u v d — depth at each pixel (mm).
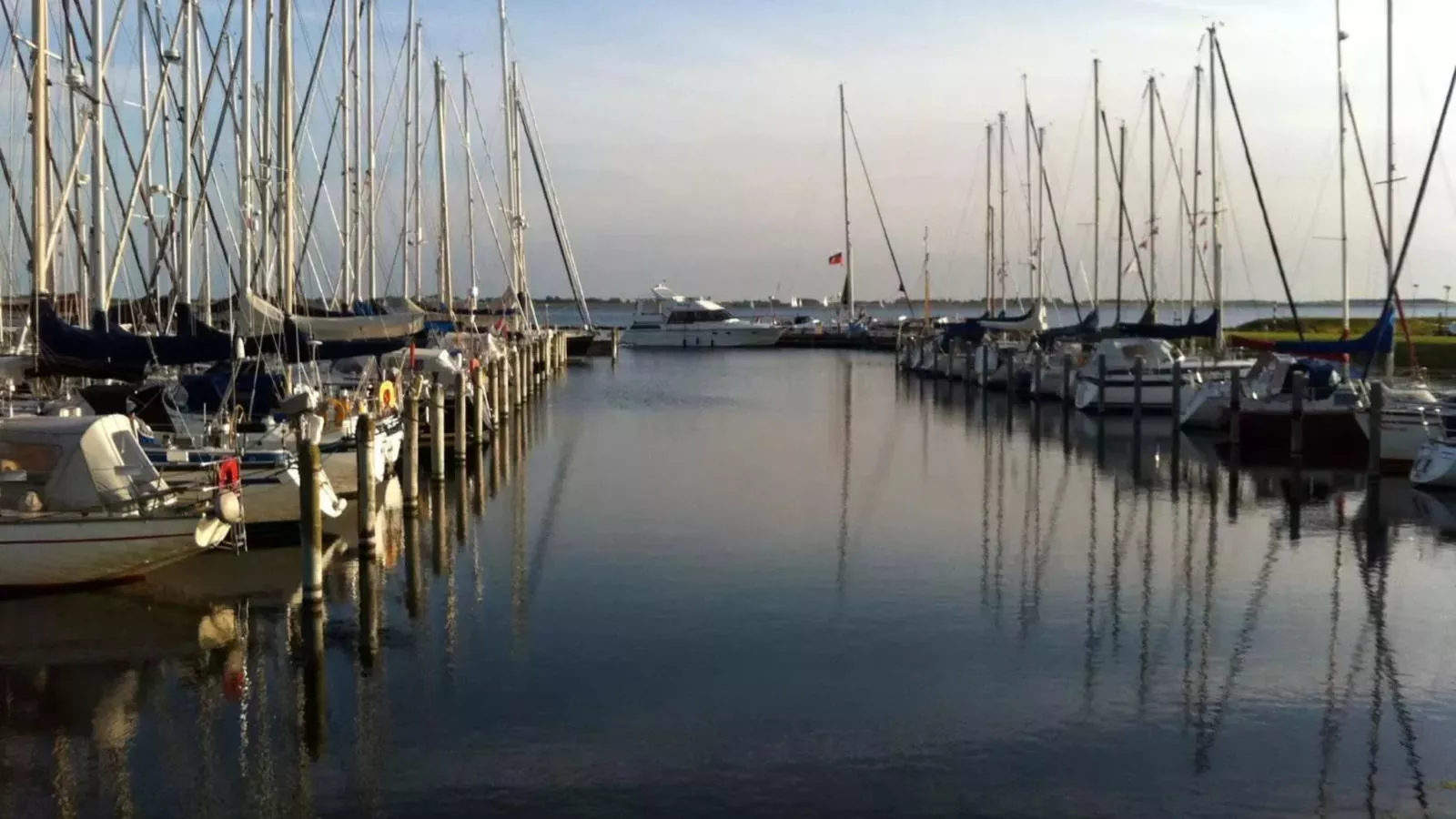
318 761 11359
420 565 18578
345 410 23281
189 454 19031
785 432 37000
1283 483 26422
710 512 23016
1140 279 53750
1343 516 22500
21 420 16594
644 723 12188
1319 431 30688
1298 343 31922
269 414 21000
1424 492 24953
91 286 22422
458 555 19250
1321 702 12789
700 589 17188
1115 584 17469
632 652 14367
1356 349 30391
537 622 15539
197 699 12914
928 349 61781
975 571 18281
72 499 16062
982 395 50438
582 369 69562
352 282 38594
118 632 14992
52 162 21500
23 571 15719
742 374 64812
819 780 10898
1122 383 40531
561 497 24766
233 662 14023
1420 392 28766
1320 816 10297
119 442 16594
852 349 90562
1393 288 30078
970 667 13828
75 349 17781
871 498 24781
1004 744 11664
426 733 11953
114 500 16078
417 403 23531
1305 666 13891
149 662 13984
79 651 14359
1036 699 12836
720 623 15492
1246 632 15172
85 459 16062
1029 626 15406
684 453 31891
